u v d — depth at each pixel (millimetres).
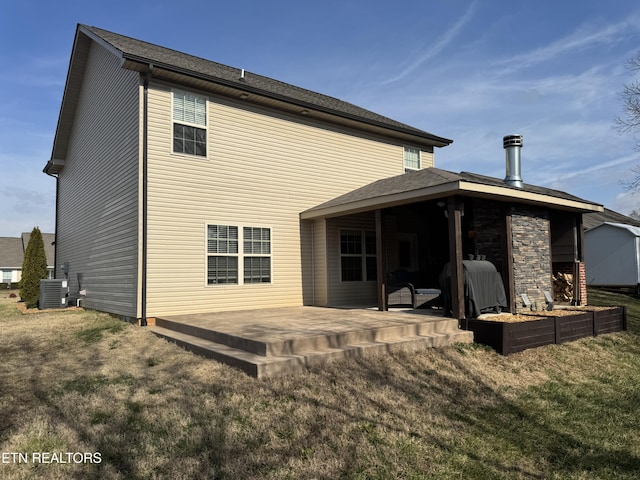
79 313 11516
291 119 11406
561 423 4578
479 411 4766
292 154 11352
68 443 3543
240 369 5211
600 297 15148
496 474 3375
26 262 16391
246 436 3727
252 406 4262
